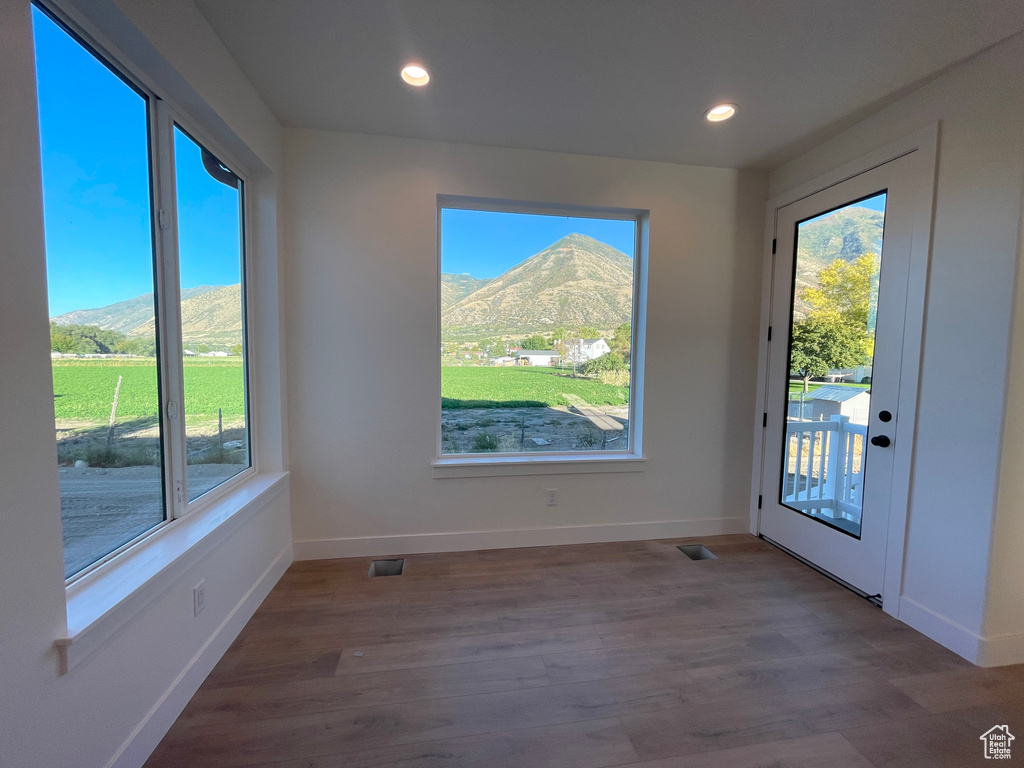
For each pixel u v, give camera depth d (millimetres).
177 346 1549
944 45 1603
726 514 2959
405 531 2580
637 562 2508
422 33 1598
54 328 1095
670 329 2799
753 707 1437
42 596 916
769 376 2791
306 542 2475
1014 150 1525
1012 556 1616
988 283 1605
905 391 1916
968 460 1674
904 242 1926
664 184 2705
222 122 1688
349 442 2479
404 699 1452
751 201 2814
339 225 2383
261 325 2258
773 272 2756
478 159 2479
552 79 1871
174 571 1331
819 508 2441
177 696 1367
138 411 1404
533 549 2678
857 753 1270
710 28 1557
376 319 2455
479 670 1597
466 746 1276
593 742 1297
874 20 1495
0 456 833
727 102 2031
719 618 1949
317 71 1828
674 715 1400
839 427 2293
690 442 2877
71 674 982
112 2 1092
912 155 1885
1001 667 1633
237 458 2092
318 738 1296
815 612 2004
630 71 1810
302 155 2320
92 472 1217
